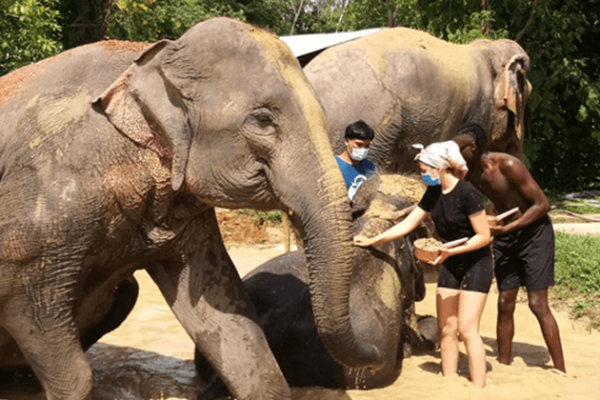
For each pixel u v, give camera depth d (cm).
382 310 426
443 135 666
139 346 523
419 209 436
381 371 419
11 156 327
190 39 309
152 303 644
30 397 408
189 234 357
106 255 340
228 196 314
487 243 423
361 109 612
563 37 1422
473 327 434
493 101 732
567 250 709
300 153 296
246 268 801
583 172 1521
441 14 1480
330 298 293
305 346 421
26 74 350
